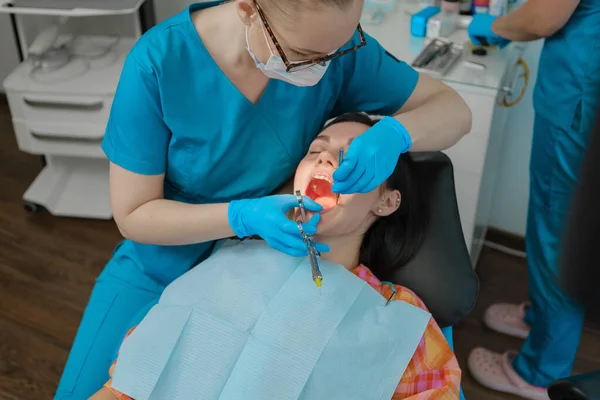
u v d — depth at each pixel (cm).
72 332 204
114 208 112
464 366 195
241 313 110
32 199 244
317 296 110
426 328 115
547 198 158
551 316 165
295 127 120
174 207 109
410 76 125
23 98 216
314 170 117
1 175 264
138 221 110
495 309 207
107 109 216
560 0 135
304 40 84
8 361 195
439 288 122
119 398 107
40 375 191
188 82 107
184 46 106
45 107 218
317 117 123
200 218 107
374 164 104
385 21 192
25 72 220
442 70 166
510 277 225
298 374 105
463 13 190
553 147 151
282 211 105
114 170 110
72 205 246
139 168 108
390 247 123
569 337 166
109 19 246
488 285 222
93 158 252
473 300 122
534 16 144
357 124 121
